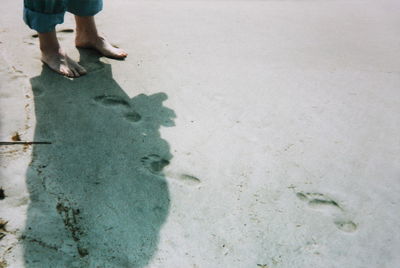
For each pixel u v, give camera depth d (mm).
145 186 1507
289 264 1302
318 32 2799
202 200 1481
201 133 1791
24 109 1786
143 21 2670
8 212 1330
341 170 1675
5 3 2672
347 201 1539
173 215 1413
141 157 1633
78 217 1359
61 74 2035
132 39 2449
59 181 1476
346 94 2146
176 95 2012
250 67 2307
